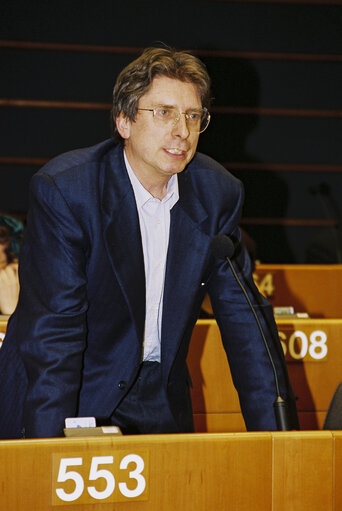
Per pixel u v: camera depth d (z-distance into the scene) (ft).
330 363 18.81
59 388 10.03
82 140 38.04
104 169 11.01
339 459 8.53
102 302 10.95
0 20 37.35
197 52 38.42
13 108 37.55
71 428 8.43
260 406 11.07
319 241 37.96
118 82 10.83
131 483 8.04
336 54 39.17
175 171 10.52
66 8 37.76
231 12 38.50
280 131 39.09
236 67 38.73
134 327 11.02
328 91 39.27
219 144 38.88
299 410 18.76
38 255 10.52
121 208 10.84
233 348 11.53
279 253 39.24
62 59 37.81
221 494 8.28
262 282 30.81
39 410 9.91
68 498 7.87
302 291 31.01
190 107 10.41
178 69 10.44
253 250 24.63
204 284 11.65
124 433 11.37
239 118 38.91
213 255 11.38
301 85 39.14
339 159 39.42
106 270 10.77
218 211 11.46
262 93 38.91
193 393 18.15
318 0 38.86
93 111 38.04
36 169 37.76
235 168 39.01
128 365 11.09
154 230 11.27
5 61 37.45
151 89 10.36
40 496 7.79
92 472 7.93
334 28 39.09
